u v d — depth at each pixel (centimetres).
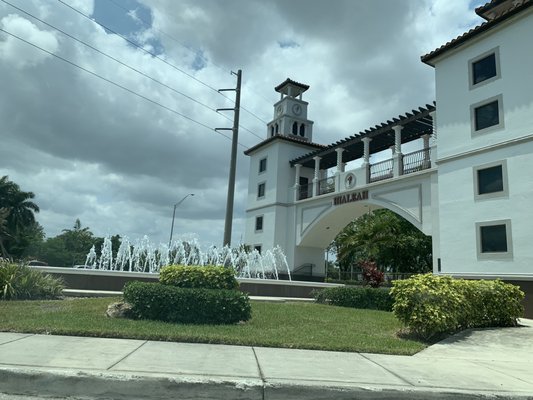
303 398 530
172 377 534
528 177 1861
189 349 723
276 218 3819
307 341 823
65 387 523
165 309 989
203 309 991
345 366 658
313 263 3794
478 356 847
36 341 716
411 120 2677
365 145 3034
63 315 970
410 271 4200
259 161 4234
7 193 6706
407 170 2669
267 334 877
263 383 536
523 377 664
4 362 567
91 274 1634
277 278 3522
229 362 641
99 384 525
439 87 2347
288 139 3941
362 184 2972
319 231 3581
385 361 719
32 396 509
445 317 993
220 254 2645
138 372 551
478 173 2078
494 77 2069
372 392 538
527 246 1817
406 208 2598
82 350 665
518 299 1262
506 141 1964
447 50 2283
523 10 1950
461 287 1138
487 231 1997
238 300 1023
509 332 1105
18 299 1252
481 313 1185
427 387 561
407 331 1047
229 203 2103
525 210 1848
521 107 1933
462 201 2120
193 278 1124
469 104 2166
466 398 547
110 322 905
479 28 2105
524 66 1947
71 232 10525
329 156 3644
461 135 2181
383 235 3856
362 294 1631
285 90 4347
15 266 1314
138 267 2566
